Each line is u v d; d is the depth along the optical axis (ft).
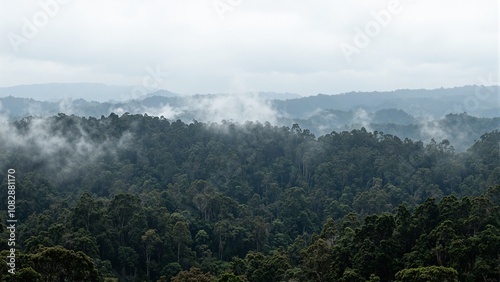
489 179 470.80
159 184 532.73
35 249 276.00
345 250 249.14
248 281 278.67
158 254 344.49
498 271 199.21
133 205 364.38
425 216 247.29
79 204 339.16
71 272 203.31
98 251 318.04
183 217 395.55
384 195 480.23
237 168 561.84
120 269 330.13
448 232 221.87
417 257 225.97
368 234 248.93
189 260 348.38
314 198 502.38
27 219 386.93
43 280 198.90
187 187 516.32
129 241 342.03
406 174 547.49
